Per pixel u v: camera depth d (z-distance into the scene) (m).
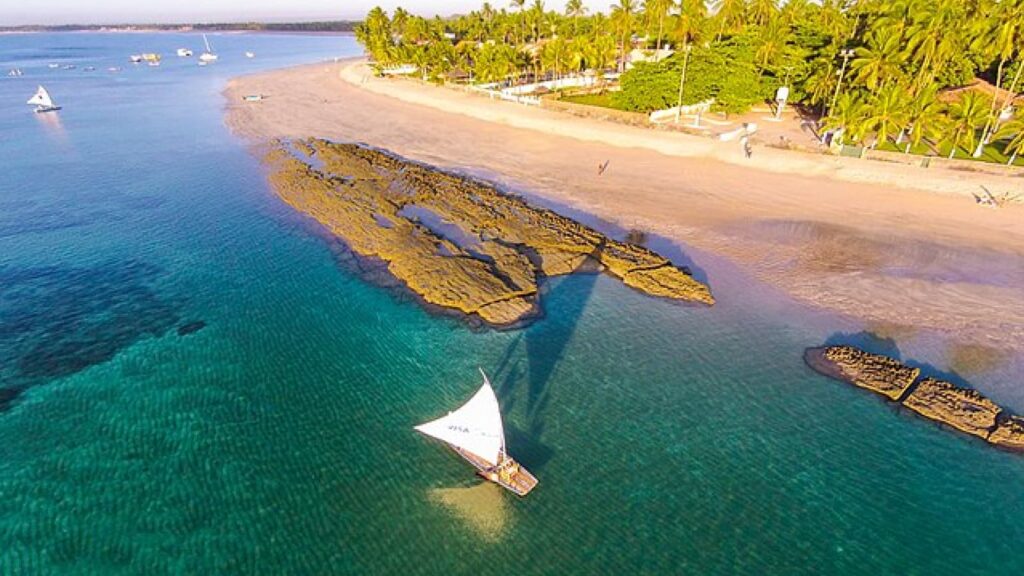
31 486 28.77
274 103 123.75
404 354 38.59
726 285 45.94
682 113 92.88
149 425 32.69
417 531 26.64
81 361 38.28
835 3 116.00
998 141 72.00
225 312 43.72
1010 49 71.12
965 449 30.31
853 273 46.59
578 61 115.38
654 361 37.59
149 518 27.16
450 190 65.19
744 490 28.50
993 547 25.67
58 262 51.62
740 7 106.31
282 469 29.86
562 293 45.19
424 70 144.75
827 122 74.44
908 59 72.94
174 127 102.06
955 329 39.56
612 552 25.67
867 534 26.30
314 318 42.66
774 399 34.16
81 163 80.25
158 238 56.16
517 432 32.06
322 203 62.53
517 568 25.06
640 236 54.44
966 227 53.31
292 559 25.39
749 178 67.12
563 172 72.06
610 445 31.17
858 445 30.88
